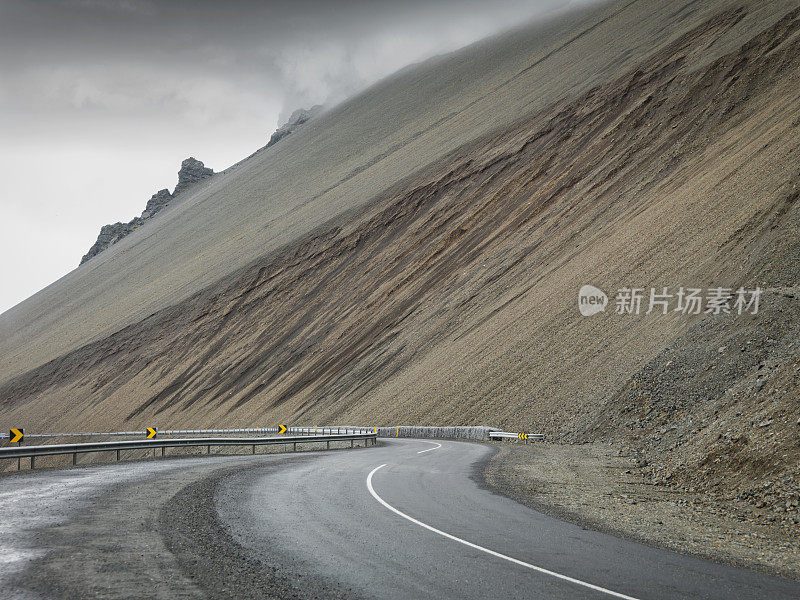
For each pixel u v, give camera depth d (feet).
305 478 52.39
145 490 43.32
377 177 407.85
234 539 28.37
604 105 266.16
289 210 469.57
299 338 261.24
